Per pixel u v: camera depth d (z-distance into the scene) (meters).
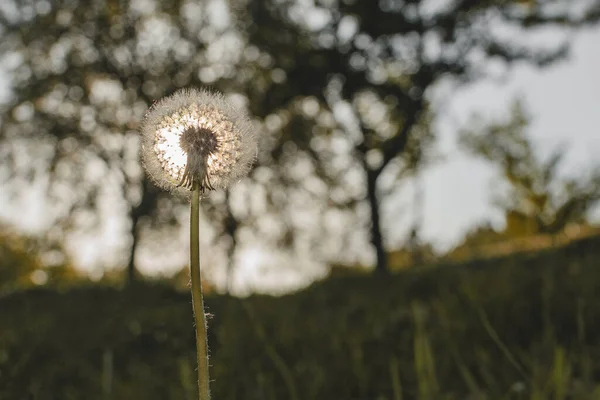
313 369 4.11
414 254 26.08
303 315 7.05
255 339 5.08
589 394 2.86
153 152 1.27
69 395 4.20
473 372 3.59
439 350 4.11
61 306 9.41
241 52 26.81
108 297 9.95
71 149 27.58
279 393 3.81
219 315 6.71
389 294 8.84
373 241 25.22
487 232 25.17
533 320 4.44
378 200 25.58
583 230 15.68
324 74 24.53
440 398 3.01
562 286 5.45
